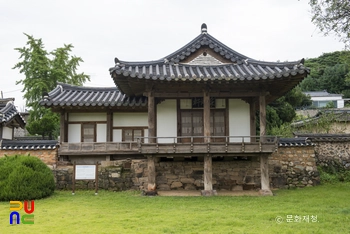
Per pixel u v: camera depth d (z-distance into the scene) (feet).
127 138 60.75
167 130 54.29
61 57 105.29
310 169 56.70
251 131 53.93
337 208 36.96
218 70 49.78
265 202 41.34
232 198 44.47
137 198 44.91
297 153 56.85
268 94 50.80
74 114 61.00
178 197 45.55
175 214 34.37
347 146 64.64
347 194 47.09
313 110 151.74
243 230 27.76
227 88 49.39
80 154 55.88
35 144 55.98
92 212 35.68
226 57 51.88
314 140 64.23
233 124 54.29
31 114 96.84
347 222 30.48
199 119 54.75
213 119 54.44
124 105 57.06
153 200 43.19
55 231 27.68
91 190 52.95
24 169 43.86
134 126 60.95
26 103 97.76
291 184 55.57
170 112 54.70
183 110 54.85
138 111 61.05
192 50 51.67
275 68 47.98
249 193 49.29
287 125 93.71
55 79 101.14
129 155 57.62
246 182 52.85
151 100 48.85
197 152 46.47
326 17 43.09
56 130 94.32
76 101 56.39
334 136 65.16
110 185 53.26
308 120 93.45
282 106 101.35
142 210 36.76
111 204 40.55
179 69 49.57
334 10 42.16
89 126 60.90
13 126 72.08
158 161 52.95
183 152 46.39
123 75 43.96
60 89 63.52
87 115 61.00
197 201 42.27
